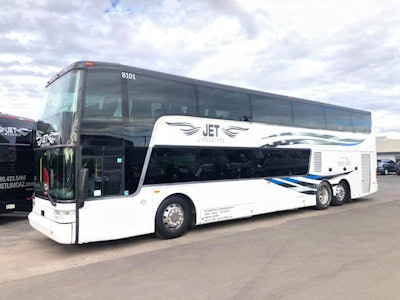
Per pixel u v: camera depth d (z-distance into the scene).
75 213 6.57
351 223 9.70
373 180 15.12
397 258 6.20
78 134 6.68
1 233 9.31
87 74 6.93
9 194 11.06
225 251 6.86
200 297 4.59
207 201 8.79
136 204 7.42
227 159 9.34
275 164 10.70
